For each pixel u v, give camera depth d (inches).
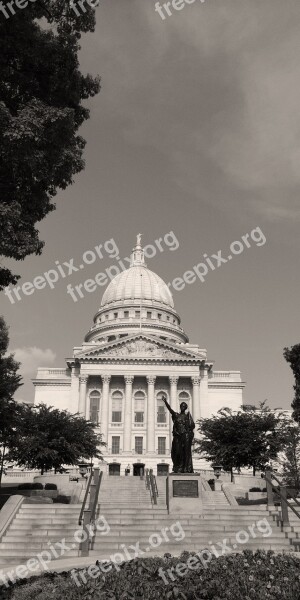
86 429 2434.8
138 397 3715.6
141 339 3789.4
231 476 2202.3
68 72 703.7
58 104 719.7
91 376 3710.6
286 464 2524.6
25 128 601.3
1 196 685.3
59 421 2295.8
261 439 2276.1
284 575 425.1
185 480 995.3
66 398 3757.4
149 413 3587.6
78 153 706.8
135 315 4985.2
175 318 5221.5
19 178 681.0
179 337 4889.3
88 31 735.1
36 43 668.1
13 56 671.8
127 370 3693.4
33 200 713.6
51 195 770.8
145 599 366.0
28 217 692.1
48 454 2096.5
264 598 366.6
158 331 4724.4
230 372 3919.8
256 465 2298.2
